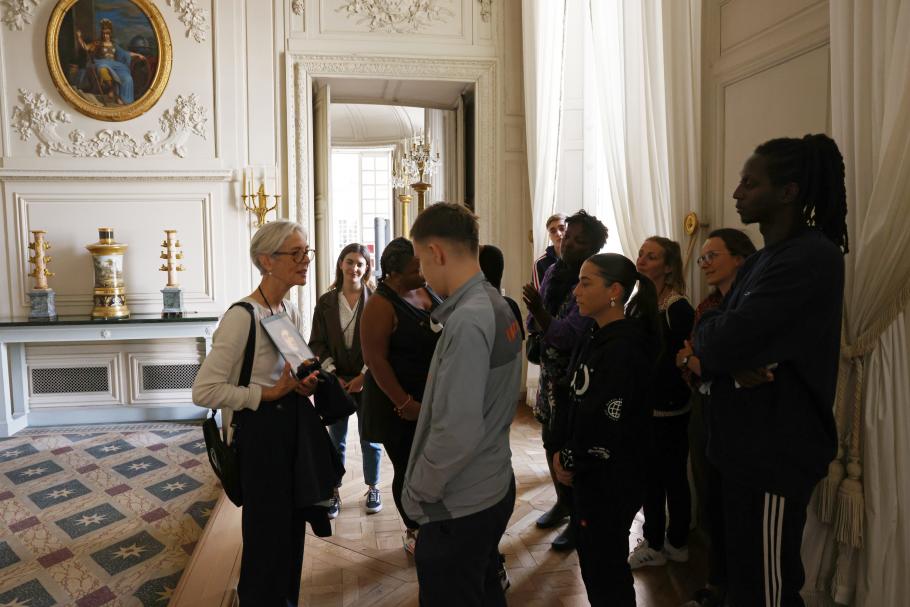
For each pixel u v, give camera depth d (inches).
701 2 114.4
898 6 71.7
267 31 199.3
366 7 202.4
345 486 138.5
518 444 165.3
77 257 194.1
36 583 101.0
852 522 76.1
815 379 61.1
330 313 122.3
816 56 92.3
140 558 109.2
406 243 90.2
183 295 198.8
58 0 186.4
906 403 73.6
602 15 145.0
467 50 209.0
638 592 93.0
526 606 90.3
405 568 102.1
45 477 148.8
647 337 71.2
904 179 70.0
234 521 121.6
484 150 212.1
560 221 142.3
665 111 120.5
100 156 192.5
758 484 62.8
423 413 58.1
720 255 85.8
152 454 165.2
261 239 74.2
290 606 77.2
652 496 98.6
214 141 198.2
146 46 192.2
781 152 63.2
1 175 187.8
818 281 59.0
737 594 65.4
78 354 194.5
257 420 70.7
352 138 369.1
